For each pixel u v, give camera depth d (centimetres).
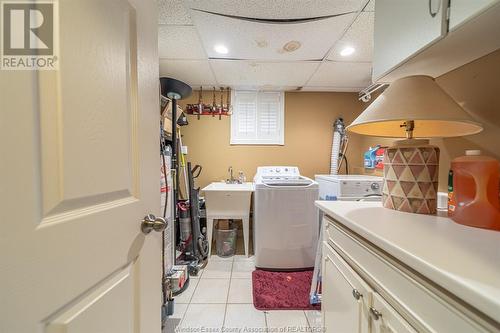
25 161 38
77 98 48
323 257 119
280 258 225
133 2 68
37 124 40
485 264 48
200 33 175
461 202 79
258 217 226
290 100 313
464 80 104
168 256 182
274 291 190
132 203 67
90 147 51
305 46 193
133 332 69
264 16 155
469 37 77
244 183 297
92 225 51
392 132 115
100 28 54
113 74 59
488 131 95
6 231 35
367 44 189
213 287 198
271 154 315
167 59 217
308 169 315
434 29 77
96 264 53
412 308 55
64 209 45
